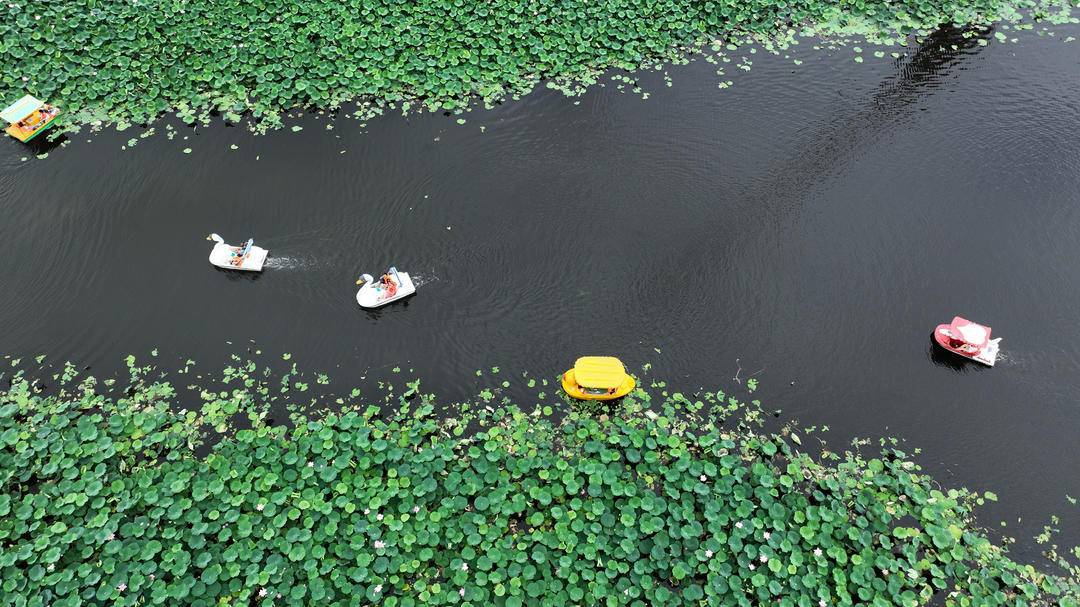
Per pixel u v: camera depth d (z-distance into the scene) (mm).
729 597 12680
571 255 17969
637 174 19609
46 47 20438
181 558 12695
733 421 15344
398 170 19469
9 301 16719
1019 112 21266
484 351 16328
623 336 16641
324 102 20688
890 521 13758
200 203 18672
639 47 22516
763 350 16500
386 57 21312
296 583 12641
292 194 18906
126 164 19266
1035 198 19297
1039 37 23406
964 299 17391
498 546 13125
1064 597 13055
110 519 13086
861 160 20031
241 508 13430
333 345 16328
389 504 13648
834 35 23375
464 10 22203
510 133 20406
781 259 17984
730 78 22078
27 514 13055
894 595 12750
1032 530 13984
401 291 16891
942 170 19875
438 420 15172
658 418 15180
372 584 12633
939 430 15375
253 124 20219
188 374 15703
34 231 17938
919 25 23656
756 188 19375
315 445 14242
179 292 17062
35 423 14562
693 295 17344
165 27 21094
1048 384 16094
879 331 16859
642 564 12961
